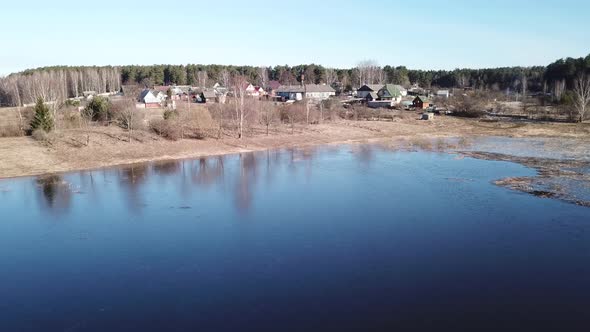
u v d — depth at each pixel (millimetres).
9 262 21016
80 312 16438
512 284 18188
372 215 27688
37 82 82625
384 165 44438
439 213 27891
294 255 21500
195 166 44094
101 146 48031
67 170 41094
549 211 27891
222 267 20219
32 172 39750
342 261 20719
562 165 42688
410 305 16594
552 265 19922
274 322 15555
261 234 24469
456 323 15336
